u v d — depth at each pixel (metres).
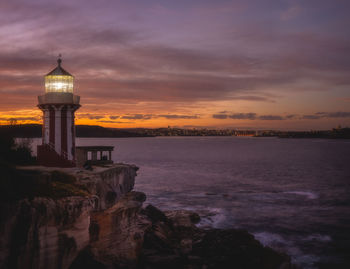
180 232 26.86
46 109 23.14
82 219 16.08
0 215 12.48
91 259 16.52
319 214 38.16
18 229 13.02
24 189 14.42
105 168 24.53
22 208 13.21
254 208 41.22
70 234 15.30
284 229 32.25
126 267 19.14
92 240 18.80
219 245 23.09
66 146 23.38
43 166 22.28
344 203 44.22
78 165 26.94
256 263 20.58
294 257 25.45
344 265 24.02
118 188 25.45
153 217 28.47
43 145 22.80
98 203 19.30
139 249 20.89
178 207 41.84
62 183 17.33
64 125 23.34
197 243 23.92
